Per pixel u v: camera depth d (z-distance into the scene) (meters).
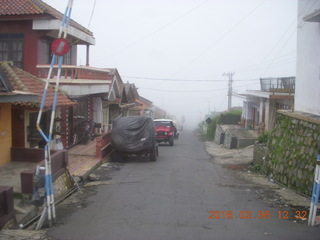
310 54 13.42
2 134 10.83
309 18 11.56
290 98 21.92
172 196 9.95
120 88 28.14
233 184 12.05
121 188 10.98
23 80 12.99
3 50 15.91
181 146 28.64
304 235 6.49
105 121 25.95
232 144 25.56
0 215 6.46
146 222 7.38
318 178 7.16
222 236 6.45
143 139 16.89
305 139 11.52
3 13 15.12
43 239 6.16
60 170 10.00
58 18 15.73
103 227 7.01
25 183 8.08
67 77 15.31
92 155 16.27
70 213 8.12
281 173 12.61
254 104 32.59
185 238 6.34
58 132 14.80
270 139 15.30
